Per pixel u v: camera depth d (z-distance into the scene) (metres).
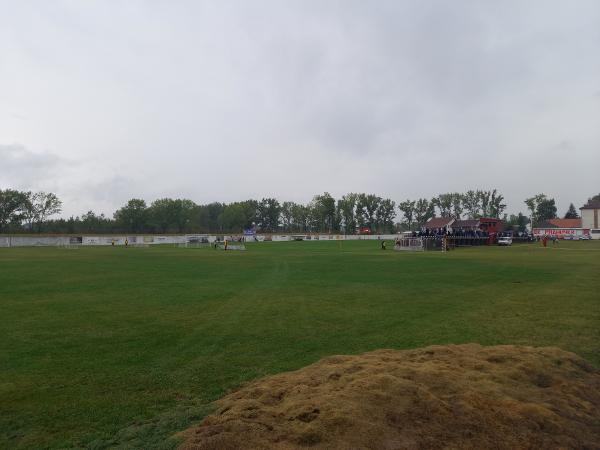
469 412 4.34
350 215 142.50
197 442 3.90
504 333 9.45
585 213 107.00
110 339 9.27
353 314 11.82
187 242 75.44
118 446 4.49
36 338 9.36
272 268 26.22
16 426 5.09
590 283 18.09
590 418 4.53
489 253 42.19
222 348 8.50
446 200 141.75
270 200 157.88
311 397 4.72
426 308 12.66
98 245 74.56
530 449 3.87
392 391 4.61
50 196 108.50
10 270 25.17
